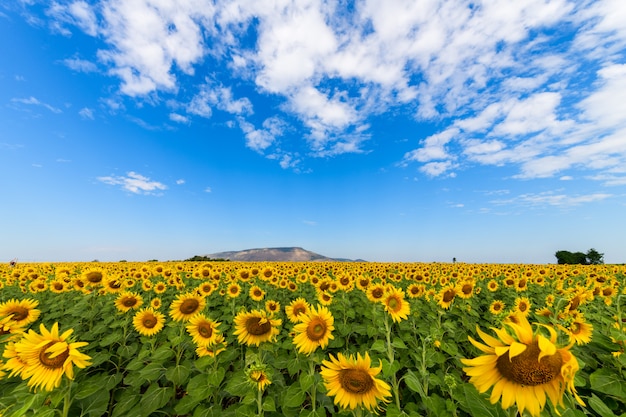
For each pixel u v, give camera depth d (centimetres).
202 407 480
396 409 377
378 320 718
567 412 281
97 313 938
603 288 989
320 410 415
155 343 727
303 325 455
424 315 903
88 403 467
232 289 1027
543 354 198
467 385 312
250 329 522
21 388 396
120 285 1098
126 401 511
